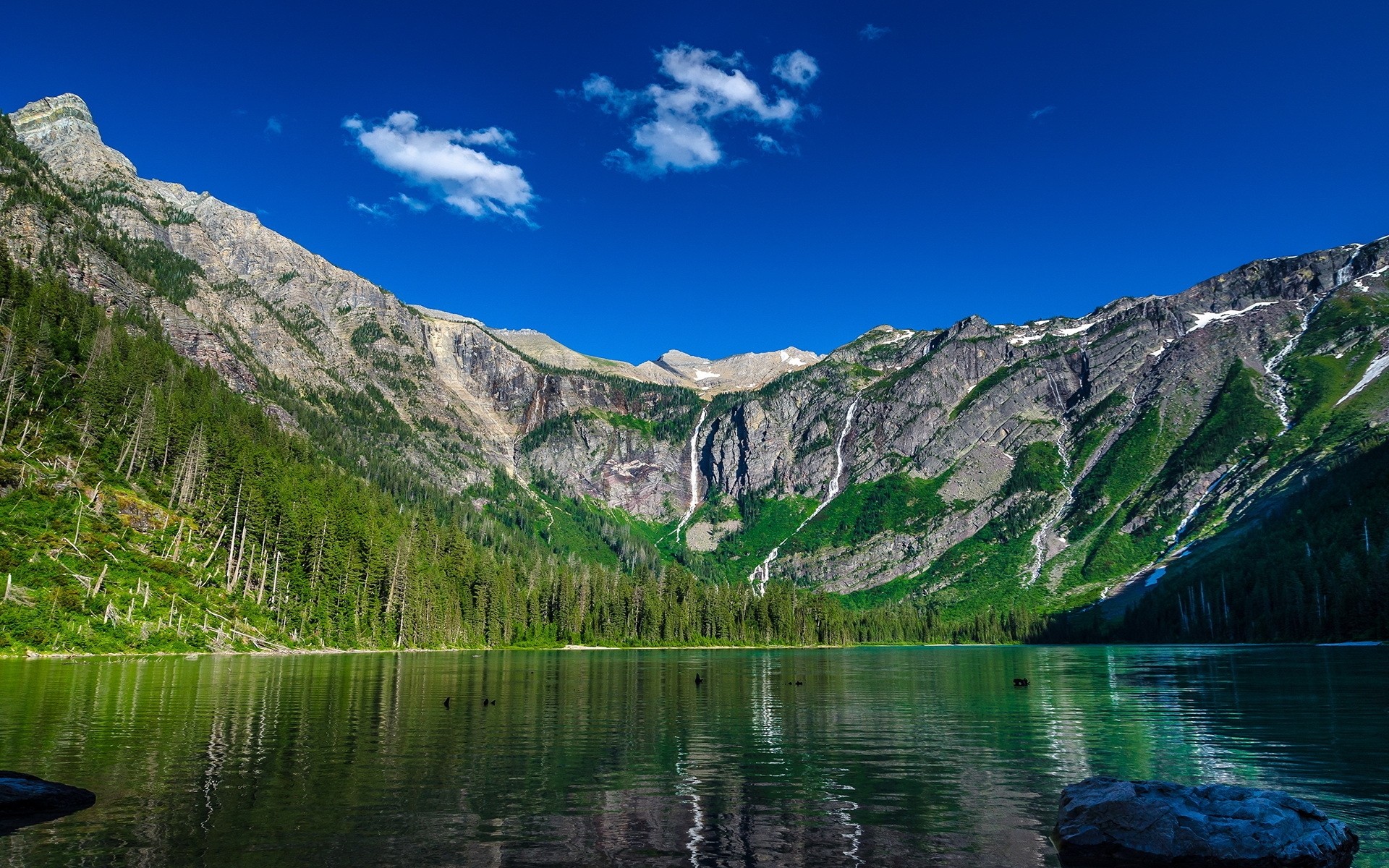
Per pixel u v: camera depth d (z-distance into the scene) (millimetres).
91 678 79750
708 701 71750
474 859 24469
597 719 58375
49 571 117250
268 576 155750
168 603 128000
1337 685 81625
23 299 190000
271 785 34781
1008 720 59000
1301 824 24391
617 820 29438
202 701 64062
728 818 29766
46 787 30250
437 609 185500
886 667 130750
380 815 29703
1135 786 27125
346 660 129250
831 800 32781
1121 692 80625
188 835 26641
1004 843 26578
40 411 156375
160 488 158750
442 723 55281
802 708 66312
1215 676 97062
